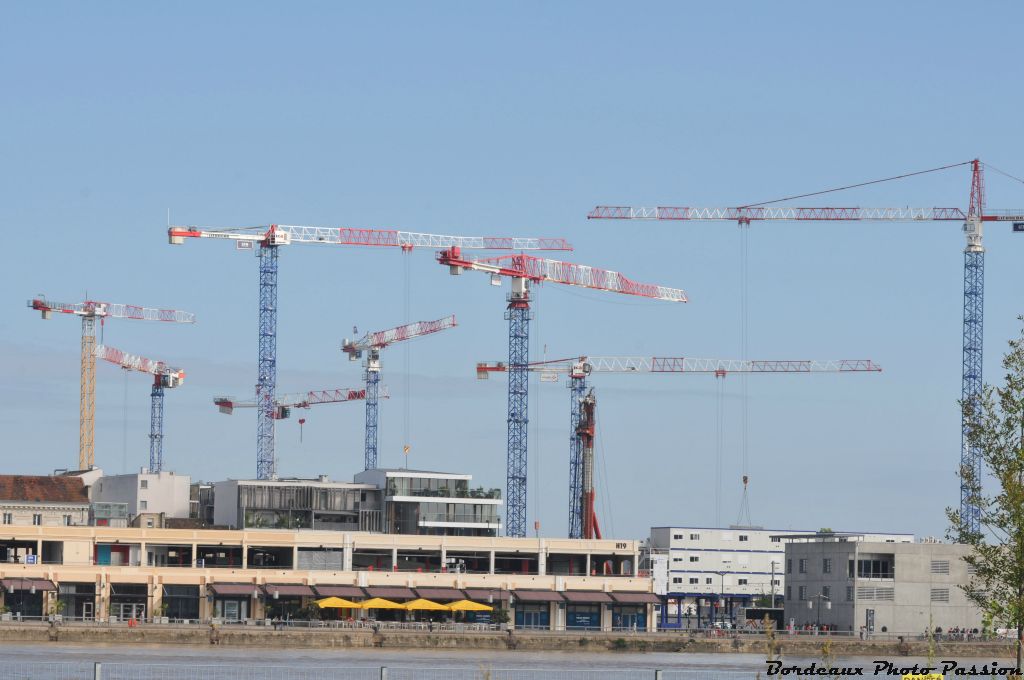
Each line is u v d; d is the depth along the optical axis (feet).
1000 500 262.26
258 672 542.98
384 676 314.14
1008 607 260.42
